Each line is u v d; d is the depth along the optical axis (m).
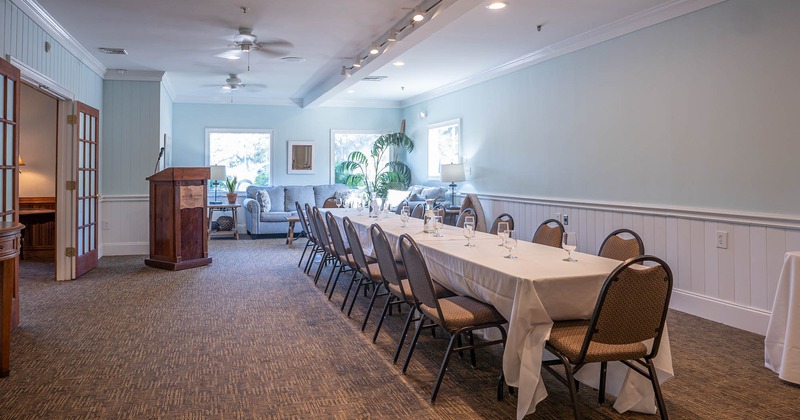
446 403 2.73
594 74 5.57
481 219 7.26
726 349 3.60
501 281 2.64
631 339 2.26
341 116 11.26
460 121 8.70
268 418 2.56
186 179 6.67
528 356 2.44
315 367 3.25
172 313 4.53
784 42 3.77
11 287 3.11
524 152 6.88
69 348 3.60
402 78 8.34
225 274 6.34
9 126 4.02
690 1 4.41
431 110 9.88
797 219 3.67
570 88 5.95
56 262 5.94
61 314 4.48
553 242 4.03
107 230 7.71
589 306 2.56
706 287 4.38
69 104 5.93
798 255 3.04
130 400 2.76
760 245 3.96
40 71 4.95
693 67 4.45
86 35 5.73
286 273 6.43
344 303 4.62
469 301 2.99
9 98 4.04
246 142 10.87
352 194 10.95
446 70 7.62
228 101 10.63
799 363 2.98
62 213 5.93
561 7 4.68
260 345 3.68
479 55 6.60
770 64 3.86
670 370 2.53
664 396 2.83
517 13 4.87
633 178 5.09
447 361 2.74
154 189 6.82
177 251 6.64
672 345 3.69
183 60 7.00
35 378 3.05
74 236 5.98
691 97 4.48
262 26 5.38
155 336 3.88
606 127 5.42
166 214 6.69
